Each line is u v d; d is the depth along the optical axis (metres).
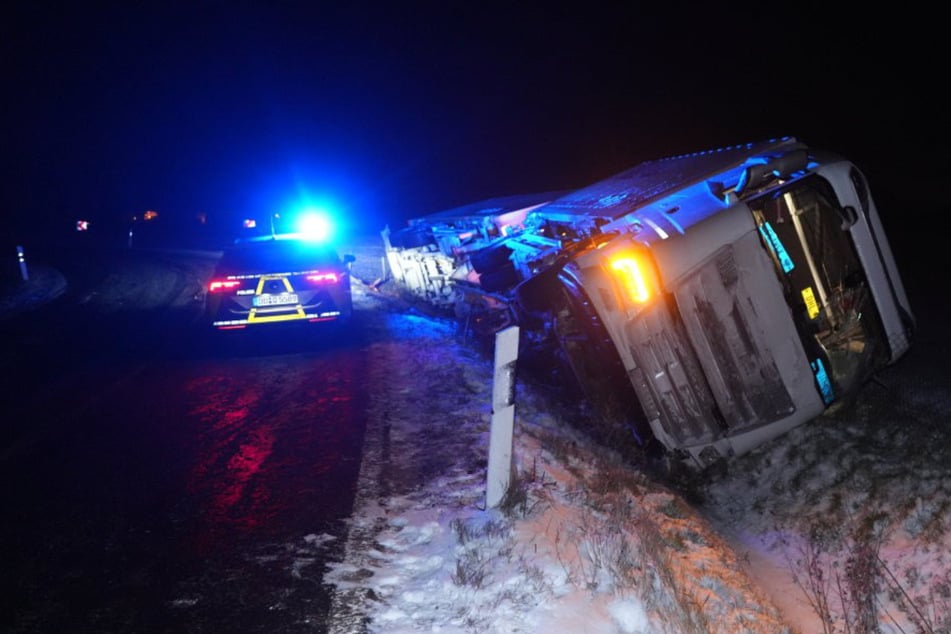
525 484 5.91
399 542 5.21
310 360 11.51
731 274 6.75
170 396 9.63
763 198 7.06
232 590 4.59
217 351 12.62
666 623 4.23
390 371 10.41
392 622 4.18
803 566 5.81
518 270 9.89
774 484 6.95
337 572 4.78
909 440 7.05
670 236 6.88
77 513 5.83
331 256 12.60
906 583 5.31
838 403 7.55
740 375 6.75
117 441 7.75
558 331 8.08
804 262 7.14
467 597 4.38
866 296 7.34
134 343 13.82
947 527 5.68
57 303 20.44
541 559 4.79
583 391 7.98
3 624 4.24
